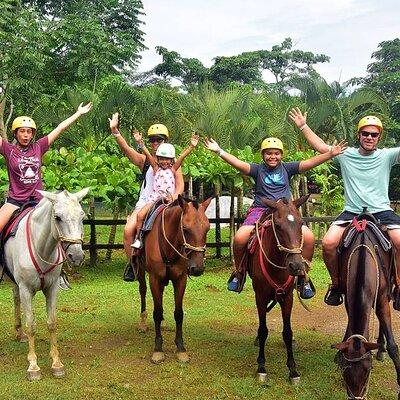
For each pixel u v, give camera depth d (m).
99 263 12.67
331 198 15.80
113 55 19.91
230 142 15.38
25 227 5.71
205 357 6.29
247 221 6.09
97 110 16.59
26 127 6.11
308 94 18.81
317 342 6.93
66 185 10.27
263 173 6.11
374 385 5.50
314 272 11.45
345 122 17.48
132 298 9.18
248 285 10.23
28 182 6.20
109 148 17.08
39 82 18.16
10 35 16.42
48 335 7.11
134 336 7.09
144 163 7.26
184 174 11.25
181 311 6.22
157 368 5.93
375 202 5.50
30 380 5.54
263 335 5.63
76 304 8.79
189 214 5.53
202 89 19.28
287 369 5.89
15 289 6.68
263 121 16.00
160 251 6.05
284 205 5.14
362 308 4.50
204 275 11.19
